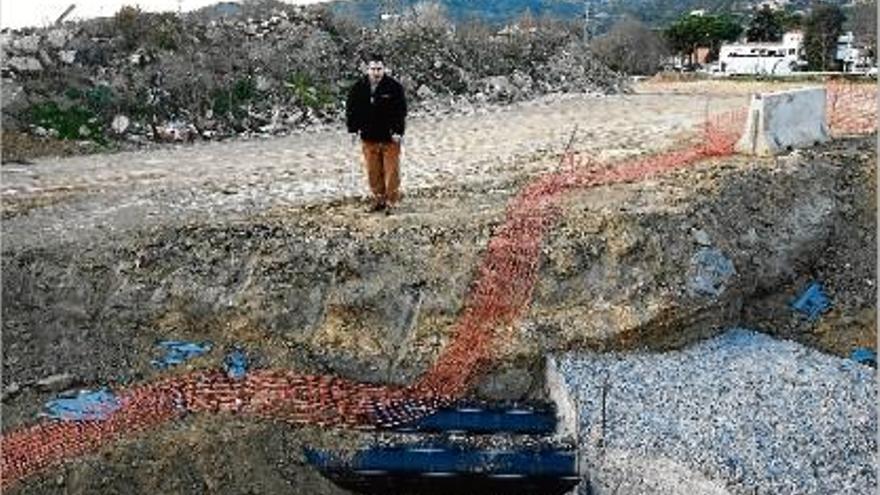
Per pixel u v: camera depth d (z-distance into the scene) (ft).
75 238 42.14
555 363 37.68
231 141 64.54
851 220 46.68
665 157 51.90
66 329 39.63
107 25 70.64
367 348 38.70
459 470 33.83
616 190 45.16
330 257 40.22
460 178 50.65
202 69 69.51
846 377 37.01
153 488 33.55
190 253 40.93
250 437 34.86
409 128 68.28
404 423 36.22
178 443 34.47
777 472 30.37
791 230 44.65
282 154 59.36
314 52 76.95
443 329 38.99
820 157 49.80
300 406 36.65
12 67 63.98
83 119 62.85
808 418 33.76
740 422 33.45
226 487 33.76
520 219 41.47
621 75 108.17
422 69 83.87
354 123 42.93
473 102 82.58
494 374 38.17
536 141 61.26
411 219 42.22
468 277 39.65
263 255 40.65
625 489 31.37
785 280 44.09
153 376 38.27
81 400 36.99
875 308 43.09
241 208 45.96
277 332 39.55
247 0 85.51
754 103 50.85
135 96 65.72
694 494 29.96
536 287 39.63
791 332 42.47
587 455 32.55
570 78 95.71
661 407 34.50
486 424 36.22
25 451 34.17
